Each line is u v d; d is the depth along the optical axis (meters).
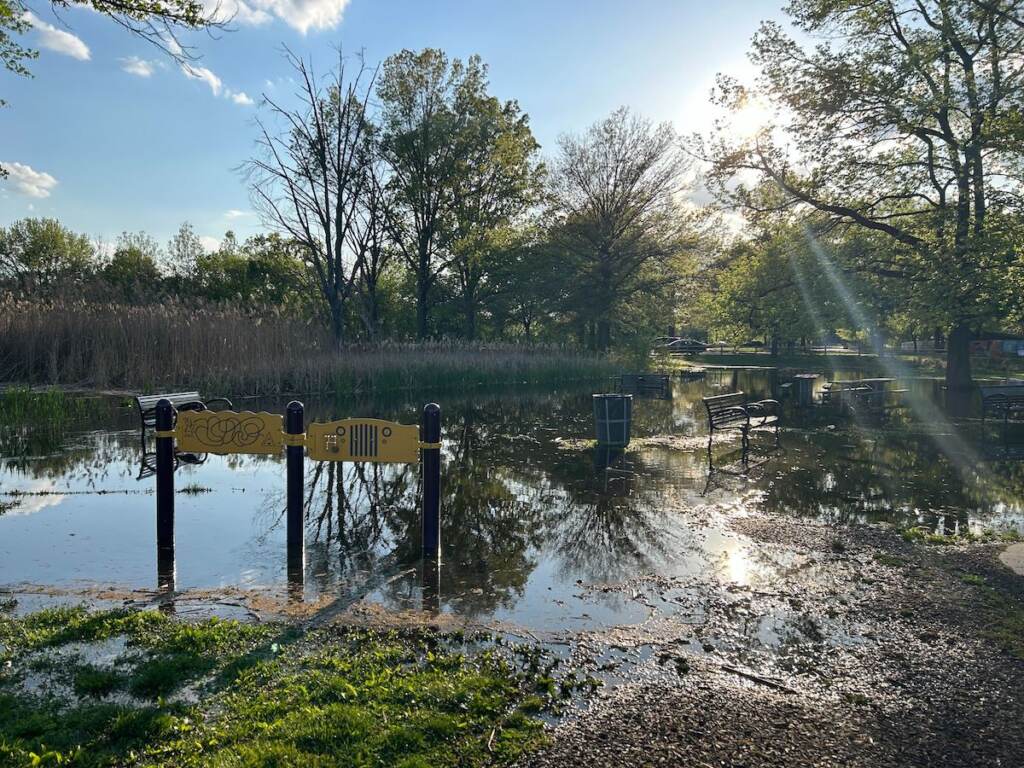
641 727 3.43
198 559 6.17
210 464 11.09
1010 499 8.52
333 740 3.16
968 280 16.67
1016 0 16.12
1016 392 16.91
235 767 2.92
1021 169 18.20
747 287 27.20
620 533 7.14
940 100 17.70
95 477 9.70
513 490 9.28
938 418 16.83
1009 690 3.86
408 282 48.53
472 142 38.94
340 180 29.00
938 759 3.21
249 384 19.67
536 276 41.25
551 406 20.22
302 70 27.47
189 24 8.41
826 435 14.09
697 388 27.59
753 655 4.30
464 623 4.77
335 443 6.18
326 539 6.95
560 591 5.45
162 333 19.30
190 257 52.09
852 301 22.66
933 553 6.35
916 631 4.66
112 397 17.22
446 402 21.03
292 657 4.12
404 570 5.98
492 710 3.53
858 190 21.06
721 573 5.86
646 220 40.16
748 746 3.28
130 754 3.07
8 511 7.79
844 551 6.43
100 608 4.95
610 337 43.41
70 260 51.81
